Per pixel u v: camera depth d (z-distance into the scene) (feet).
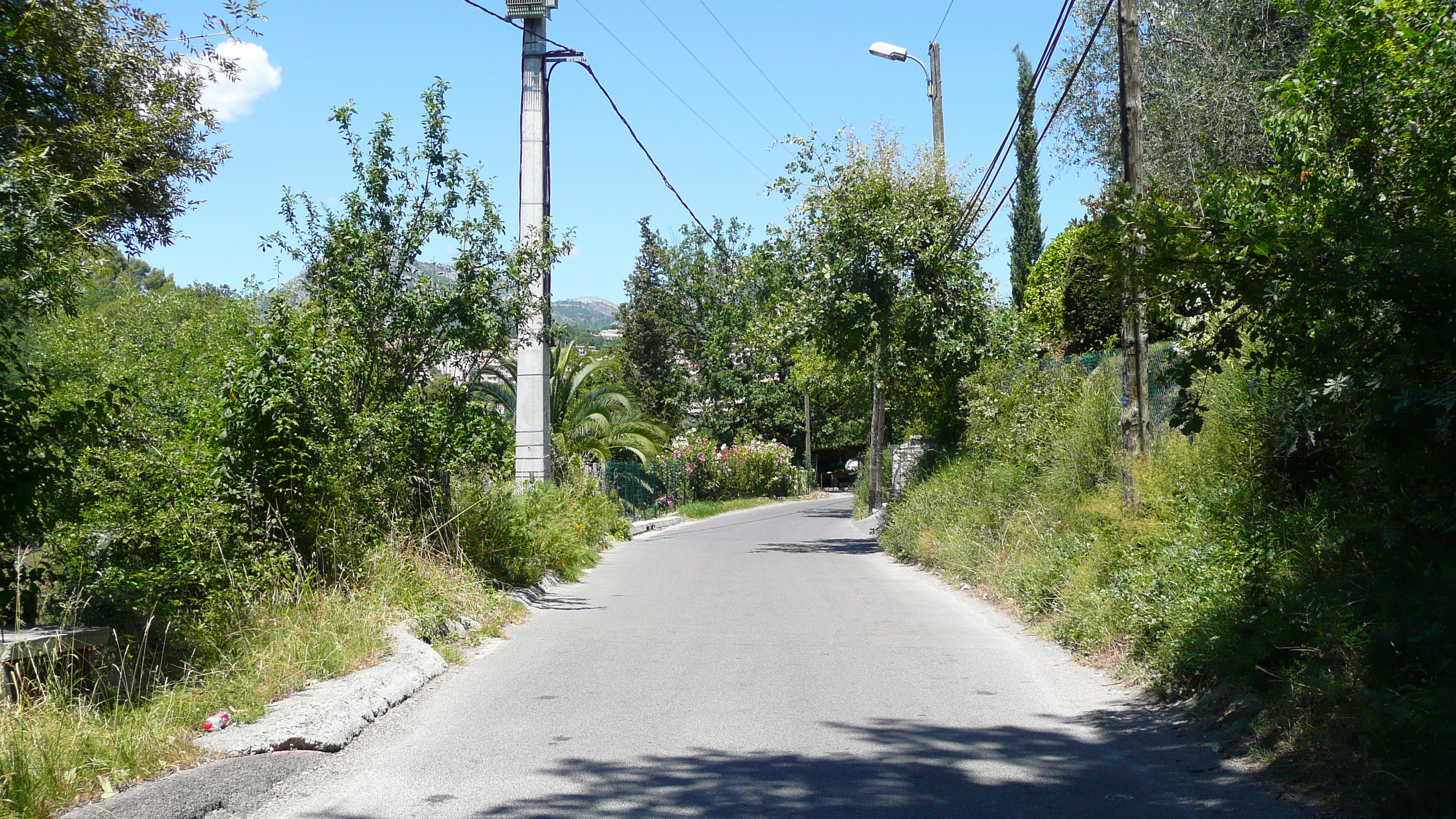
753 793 18.07
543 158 54.95
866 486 110.42
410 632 30.68
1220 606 24.62
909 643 32.60
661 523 103.04
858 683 26.86
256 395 31.86
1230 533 27.25
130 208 39.81
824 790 18.24
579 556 55.26
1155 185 21.57
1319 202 21.03
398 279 41.32
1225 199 20.74
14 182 21.95
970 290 65.87
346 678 25.16
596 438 97.86
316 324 36.11
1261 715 20.52
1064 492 43.93
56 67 32.76
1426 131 20.35
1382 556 21.62
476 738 21.85
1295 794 17.34
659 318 197.77
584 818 16.84
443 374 43.73
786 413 193.57
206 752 19.36
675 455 136.98
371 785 18.61
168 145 40.14
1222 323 22.49
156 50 37.32
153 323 51.37
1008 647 31.94
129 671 22.36
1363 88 20.99
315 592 30.60
